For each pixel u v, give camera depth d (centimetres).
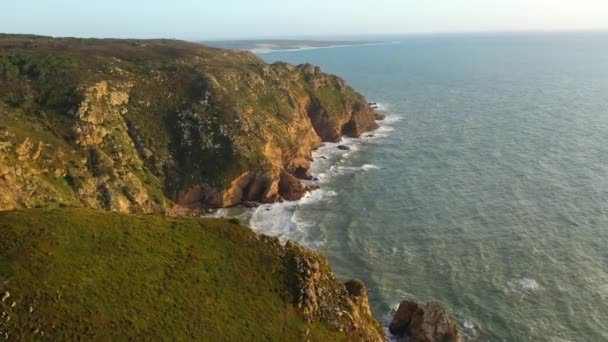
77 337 4172
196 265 5353
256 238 6038
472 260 7756
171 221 5912
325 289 5847
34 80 10569
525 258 7762
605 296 6744
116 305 4553
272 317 5175
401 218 9438
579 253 7869
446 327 5778
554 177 11431
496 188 10850
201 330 4703
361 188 11181
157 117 11250
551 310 6488
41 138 8712
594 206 9675
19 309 4203
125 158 9950
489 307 6569
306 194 10906
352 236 8719
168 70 12812
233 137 10919
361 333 5578
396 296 6875
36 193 7731
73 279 4600
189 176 10350
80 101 9969
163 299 4819
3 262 4500
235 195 10425
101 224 5397
